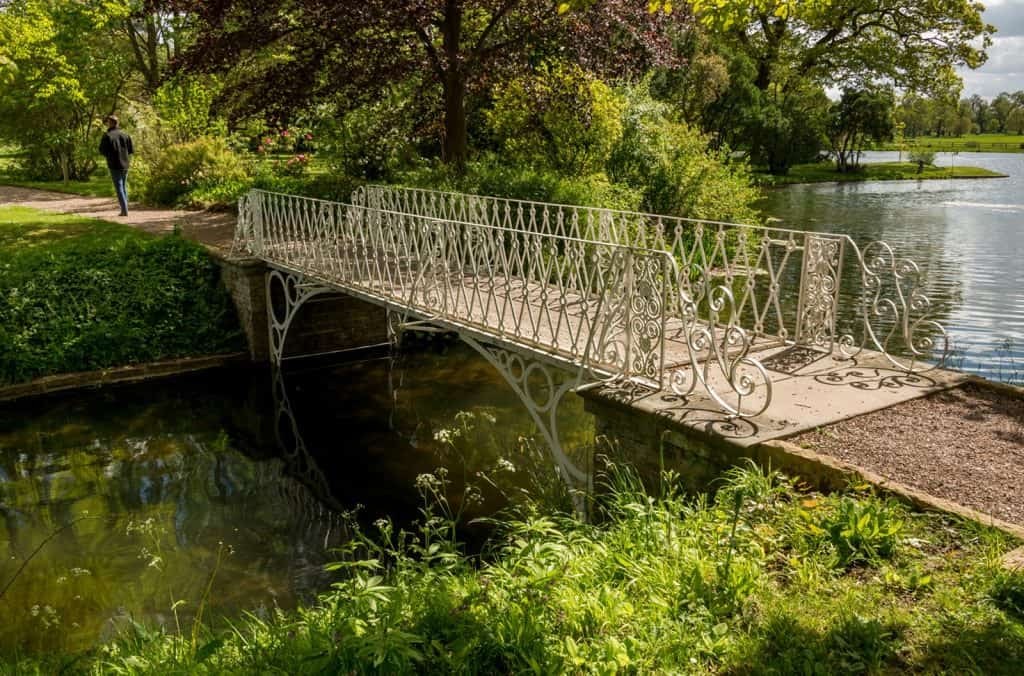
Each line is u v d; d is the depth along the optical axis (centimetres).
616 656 283
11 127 2284
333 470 802
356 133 1736
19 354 1055
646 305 534
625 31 1422
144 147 1944
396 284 891
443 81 1483
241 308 1192
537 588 329
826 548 350
